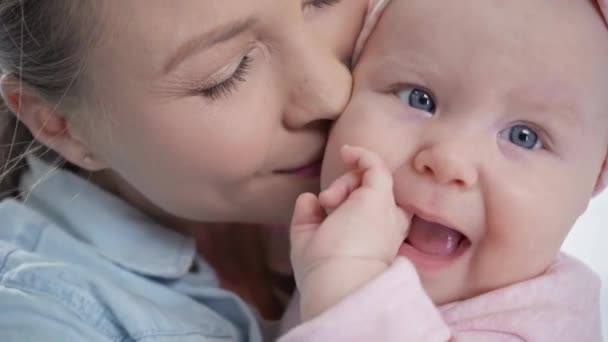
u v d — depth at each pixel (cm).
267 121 93
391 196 88
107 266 104
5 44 100
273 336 111
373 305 79
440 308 94
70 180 109
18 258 101
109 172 110
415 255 94
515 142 92
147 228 108
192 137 92
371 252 84
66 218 108
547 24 90
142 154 96
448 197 88
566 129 92
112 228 107
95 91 95
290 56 90
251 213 102
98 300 97
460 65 91
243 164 94
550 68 89
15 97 104
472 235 91
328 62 93
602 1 90
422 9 94
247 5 85
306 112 93
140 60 88
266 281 121
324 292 83
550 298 95
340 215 86
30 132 108
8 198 111
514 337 92
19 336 93
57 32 94
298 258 87
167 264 106
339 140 95
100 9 88
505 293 94
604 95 93
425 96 94
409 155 91
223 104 91
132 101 92
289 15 88
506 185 89
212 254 117
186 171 96
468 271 94
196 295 107
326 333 78
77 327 94
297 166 98
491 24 90
